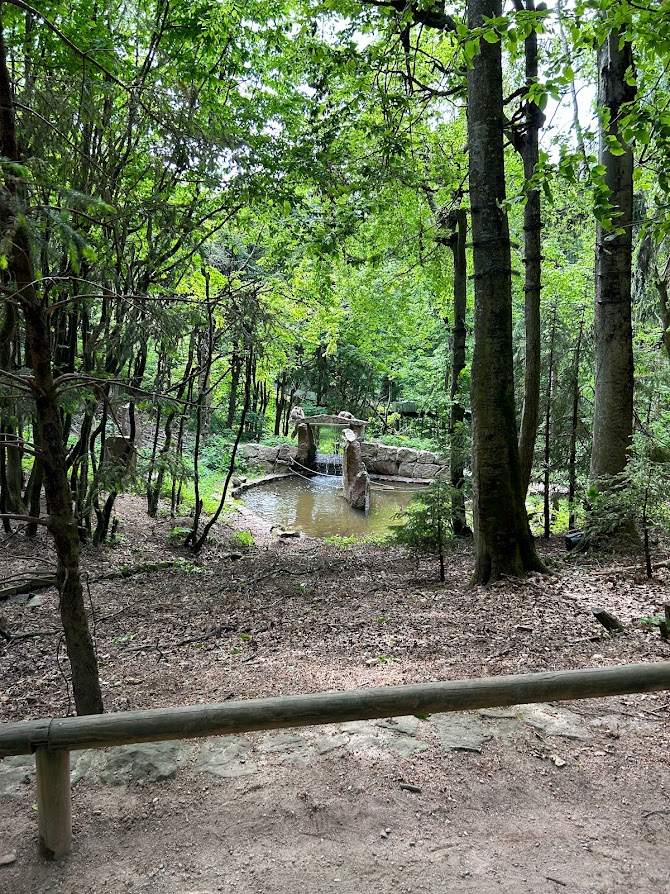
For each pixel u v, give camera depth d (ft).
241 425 29.27
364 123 27.73
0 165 7.14
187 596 21.65
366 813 8.43
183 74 23.52
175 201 26.13
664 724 10.87
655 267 30.09
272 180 24.59
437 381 84.58
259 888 7.09
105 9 20.44
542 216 43.50
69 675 14.24
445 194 34.78
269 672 13.78
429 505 23.35
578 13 10.84
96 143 17.08
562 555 25.41
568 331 32.91
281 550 33.37
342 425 76.43
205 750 10.12
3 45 7.82
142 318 11.96
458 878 7.20
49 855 7.60
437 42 34.68
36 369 8.88
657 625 15.29
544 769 9.48
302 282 42.52
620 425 24.94
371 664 14.06
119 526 32.17
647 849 7.70
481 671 13.15
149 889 7.11
